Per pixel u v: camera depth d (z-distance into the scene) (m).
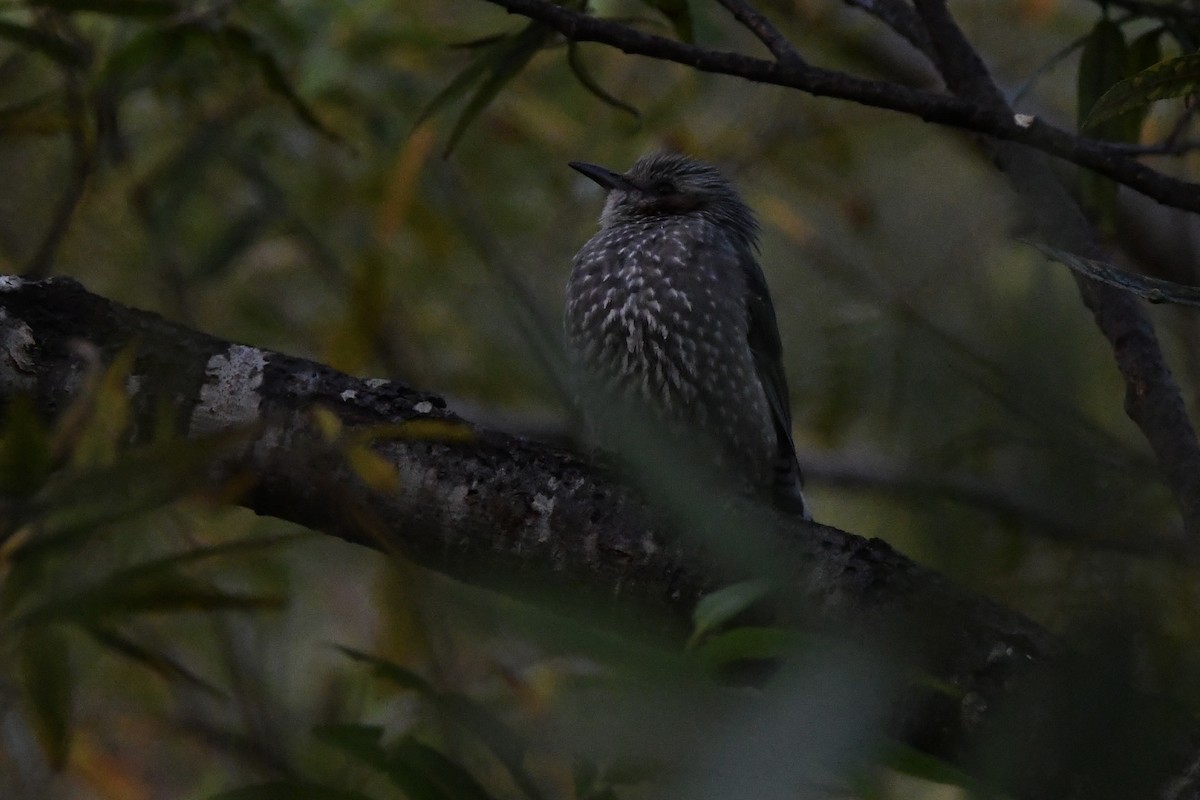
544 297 11.83
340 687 8.26
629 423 4.62
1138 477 3.73
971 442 5.17
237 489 4.63
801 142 11.84
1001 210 11.10
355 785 6.02
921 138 12.47
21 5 8.29
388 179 9.96
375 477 4.91
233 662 8.12
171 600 4.44
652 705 3.66
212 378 5.95
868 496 10.85
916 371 5.32
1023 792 3.75
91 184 9.63
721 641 3.77
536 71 11.09
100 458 4.64
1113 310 6.82
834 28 12.05
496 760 6.21
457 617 4.38
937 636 4.91
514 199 11.51
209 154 10.28
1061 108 13.14
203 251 11.30
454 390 11.73
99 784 7.70
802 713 3.35
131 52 8.38
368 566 9.68
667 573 5.56
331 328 11.30
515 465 5.82
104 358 5.94
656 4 7.40
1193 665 3.40
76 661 8.01
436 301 11.66
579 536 5.68
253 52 8.39
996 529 4.70
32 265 9.28
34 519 4.05
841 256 11.23
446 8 10.80
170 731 8.08
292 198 11.02
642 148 11.51
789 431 10.40
